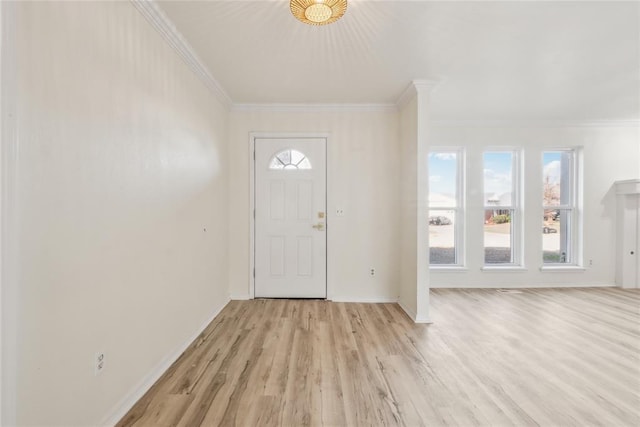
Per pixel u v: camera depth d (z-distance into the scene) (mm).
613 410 1697
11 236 1012
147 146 1883
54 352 1211
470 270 4398
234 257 3732
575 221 4531
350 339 2613
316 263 3727
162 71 2068
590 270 4449
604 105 3740
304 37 2230
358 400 1774
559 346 2498
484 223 4457
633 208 4367
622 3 1854
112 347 1562
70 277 1285
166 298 2125
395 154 3689
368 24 2076
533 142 4410
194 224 2625
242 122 3705
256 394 1828
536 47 2379
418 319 3021
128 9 1688
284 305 3521
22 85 1056
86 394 1386
